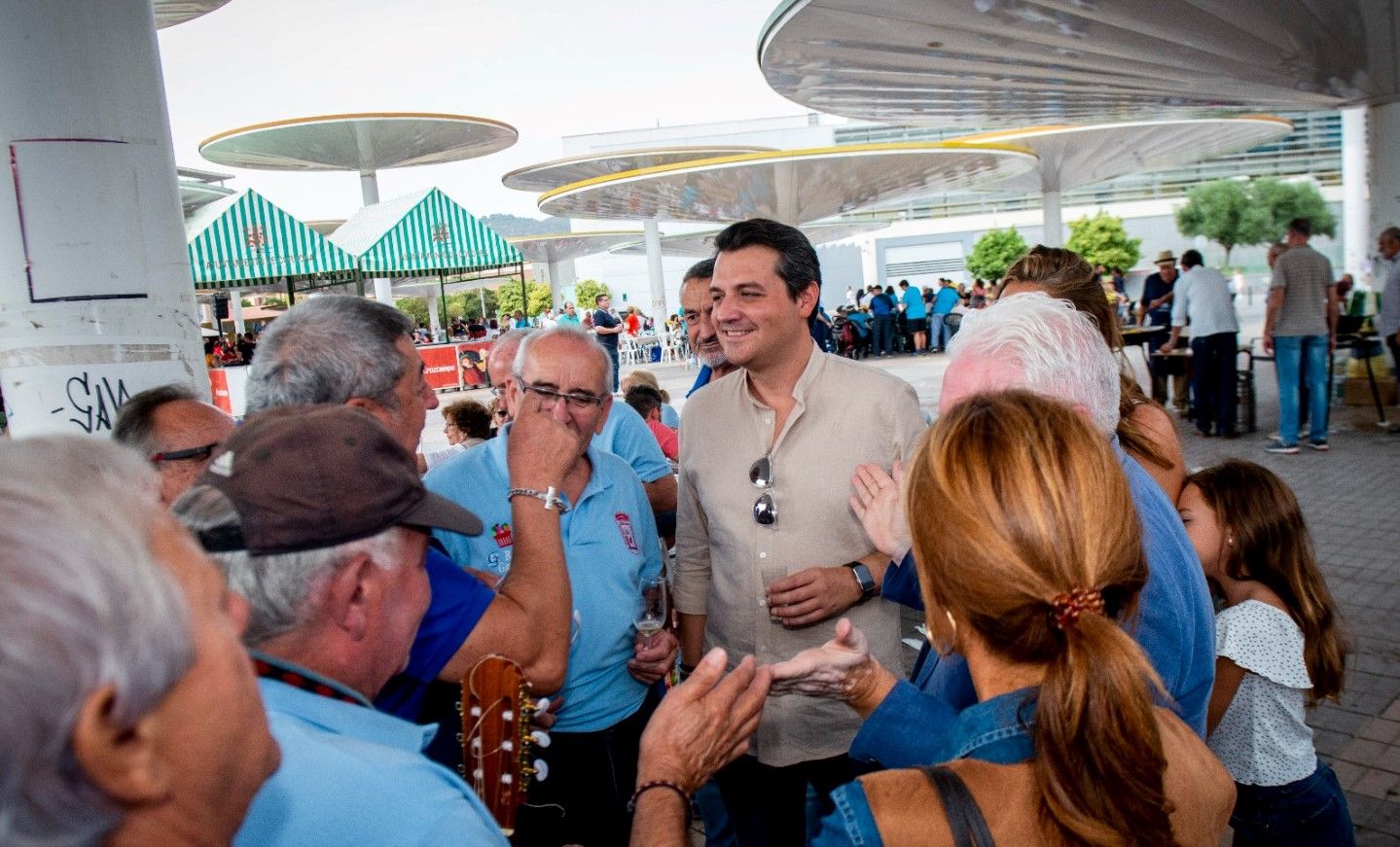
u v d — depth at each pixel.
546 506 1.63
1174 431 2.30
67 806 0.51
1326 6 7.96
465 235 15.52
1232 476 2.19
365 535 1.10
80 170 2.98
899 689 1.36
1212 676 1.40
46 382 3.02
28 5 2.88
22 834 0.50
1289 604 2.13
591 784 2.17
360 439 1.13
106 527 0.56
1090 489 0.99
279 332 1.77
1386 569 5.12
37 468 0.57
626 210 20.97
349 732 1.03
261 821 0.87
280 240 13.40
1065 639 0.95
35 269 2.96
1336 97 10.79
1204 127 19.61
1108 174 25.27
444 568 1.54
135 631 0.54
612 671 2.22
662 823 1.19
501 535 2.21
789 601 2.11
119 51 3.07
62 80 2.94
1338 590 4.87
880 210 49.66
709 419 2.39
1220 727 2.14
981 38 8.24
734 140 51.28
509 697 1.32
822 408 2.25
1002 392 1.11
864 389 2.25
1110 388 1.50
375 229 15.37
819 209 19.73
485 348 20.98
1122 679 0.90
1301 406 9.03
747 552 2.28
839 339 21.69
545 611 1.57
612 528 2.26
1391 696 3.69
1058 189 24.06
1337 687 2.13
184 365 3.29
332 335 1.75
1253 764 2.11
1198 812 1.04
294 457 1.08
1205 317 8.84
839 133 51.25
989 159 16.86
